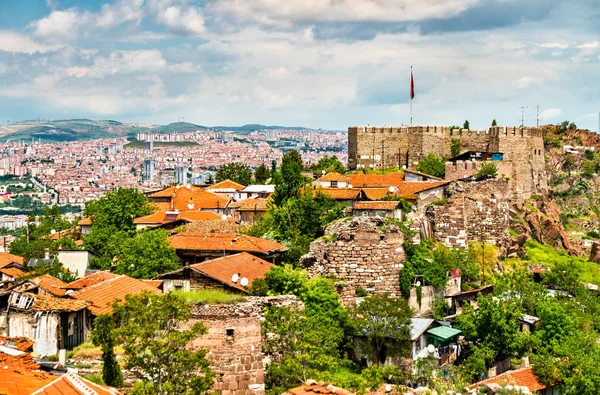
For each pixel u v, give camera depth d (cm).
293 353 6494
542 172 14725
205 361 5325
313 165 17125
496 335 8069
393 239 8519
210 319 6091
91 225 12781
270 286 7456
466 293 9094
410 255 8750
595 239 18325
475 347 7756
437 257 9488
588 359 7731
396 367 6900
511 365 8075
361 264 8400
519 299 8938
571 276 11044
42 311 6606
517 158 14312
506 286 9488
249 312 6181
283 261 8888
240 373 6084
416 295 8519
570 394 7394
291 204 10306
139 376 5288
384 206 10200
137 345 5338
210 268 7556
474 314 8256
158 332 5472
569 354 7869
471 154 13700
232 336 6097
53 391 4000
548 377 7494
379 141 15288
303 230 9994
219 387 6031
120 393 4669
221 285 7350
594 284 11969
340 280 8388
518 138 14350
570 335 8694
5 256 10194
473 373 7444
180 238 9181
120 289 7419
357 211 10262
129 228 12031
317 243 8625
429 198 11325
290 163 11944
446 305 8844
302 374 6200
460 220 10775
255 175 19412
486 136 14675
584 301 10406
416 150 14925
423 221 10519
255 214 12962
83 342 6812
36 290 7250
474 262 10444
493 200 11400
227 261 7869
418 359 7188
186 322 5788
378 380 6319
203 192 14275
